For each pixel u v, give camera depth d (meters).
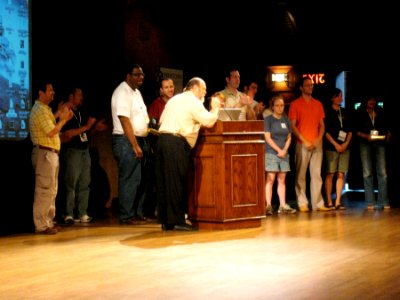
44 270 5.31
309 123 9.26
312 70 12.20
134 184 8.00
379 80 12.07
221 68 11.52
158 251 6.06
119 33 9.60
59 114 7.48
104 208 9.66
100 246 6.38
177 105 7.28
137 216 8.31
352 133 9.57
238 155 7.37
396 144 11.39
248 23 11.79
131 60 9.74
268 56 12.03
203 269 5.25
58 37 8.86
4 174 8.17
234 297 4.38
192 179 7.52
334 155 9.40
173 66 10.63
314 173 9.30
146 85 10.04
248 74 11.87
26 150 8.34
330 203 9.48
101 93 9.48
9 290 4.66
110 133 9.68
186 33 10.86
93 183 9.46
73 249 6.24
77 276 5.07
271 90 12.01
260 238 6.72
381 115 9.49
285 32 11.99
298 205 9.27
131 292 4.55
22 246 6.45
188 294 4.48
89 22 9.28
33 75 8.53
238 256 5.77
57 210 8.70
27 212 8.45
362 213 8.88
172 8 10.52
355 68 12.20
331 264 5.39
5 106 8.03
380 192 9.58
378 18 12.05
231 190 7.34
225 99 8.80
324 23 12.16
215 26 11.39
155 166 7.43
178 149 7.23
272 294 4.45
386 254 5.80
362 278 4.89
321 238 6.69
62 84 8.93
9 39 8.08
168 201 7.30
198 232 7.20
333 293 4.46
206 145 7.37
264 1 11.84
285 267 5.29
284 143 9.00
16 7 8.17
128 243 6.53
